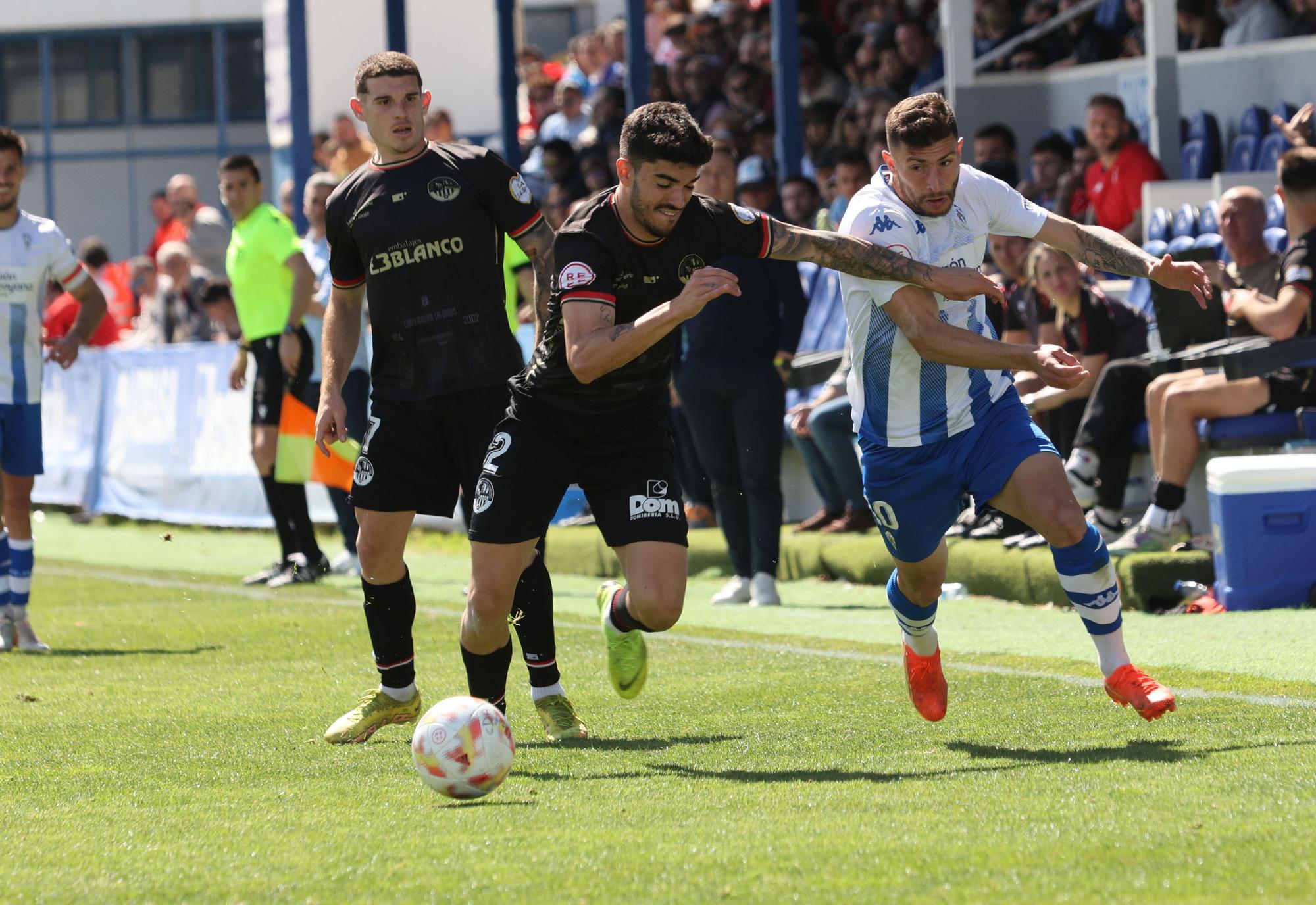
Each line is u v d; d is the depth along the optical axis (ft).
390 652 49.70
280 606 88.69
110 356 152.97
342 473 97.86
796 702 53.31
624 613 48.47
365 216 48.75
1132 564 72.69
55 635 79.36
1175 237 92.99
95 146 241.14
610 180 142.20
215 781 43.45
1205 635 63.05
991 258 96.84
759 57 149.18
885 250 43.70
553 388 44.70
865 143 122.21
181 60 239.50
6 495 74.64
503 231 49.85
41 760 47.60
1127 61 121.90
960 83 127.85
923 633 47.60
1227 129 118.21
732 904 29.01
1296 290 71.26
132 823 38.27
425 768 38.91
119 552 124.98
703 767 43.06
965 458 45.65
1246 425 74.08
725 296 83.87
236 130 239.91
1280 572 69.41
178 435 142.92
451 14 188.75
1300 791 35.42
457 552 119.96
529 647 49.62
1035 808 35.37
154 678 64.39
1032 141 128.98
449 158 49.16
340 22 178.09
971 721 48.16
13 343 73.97
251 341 99.04
